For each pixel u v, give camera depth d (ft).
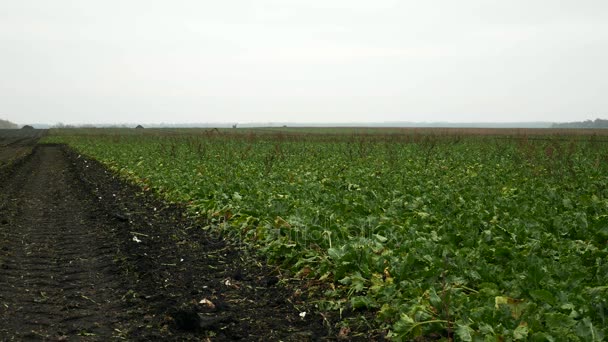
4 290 26.32
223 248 33.22
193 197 49.26
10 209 51.57
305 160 79.10
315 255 27.61
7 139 265.34
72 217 48.14
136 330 21.13
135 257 31.71
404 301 20.77
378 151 97.76
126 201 55.62
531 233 27.89
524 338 16.16
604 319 17.19
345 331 20.26
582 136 181.78
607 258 23.31
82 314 23.07
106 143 155.94
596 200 36.06
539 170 56.44
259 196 42.42
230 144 123.03
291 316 22.21
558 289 19.43
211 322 21.21
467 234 27.68
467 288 20.85
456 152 92.02
